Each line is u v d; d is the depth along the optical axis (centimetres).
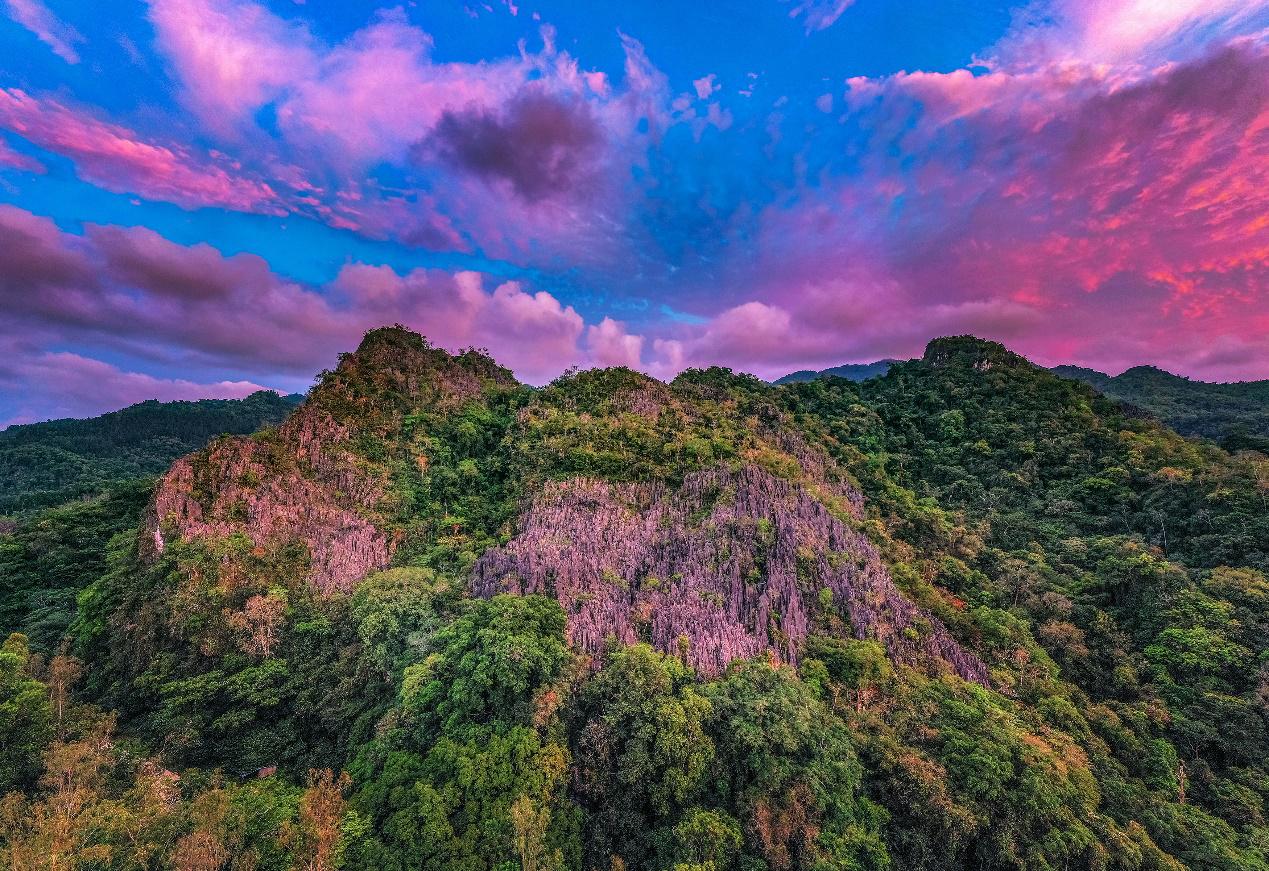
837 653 5491
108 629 6344
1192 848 4619
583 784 4525
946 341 16112
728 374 14200
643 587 6194
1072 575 7881
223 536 6819
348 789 4631
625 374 11544
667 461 8419
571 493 7738
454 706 4816
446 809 4072
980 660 6244
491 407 11575
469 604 5922
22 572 8569
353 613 6172
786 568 6272
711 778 4528
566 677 4934
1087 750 5375
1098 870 4231
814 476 9469
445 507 8681
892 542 8369
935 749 4800
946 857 4253
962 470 11356
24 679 5288
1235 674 5888
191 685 5531
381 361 10519
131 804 4122
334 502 7931
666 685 4788
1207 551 7625
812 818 4269
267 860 3806
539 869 3894
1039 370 14512
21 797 4197
